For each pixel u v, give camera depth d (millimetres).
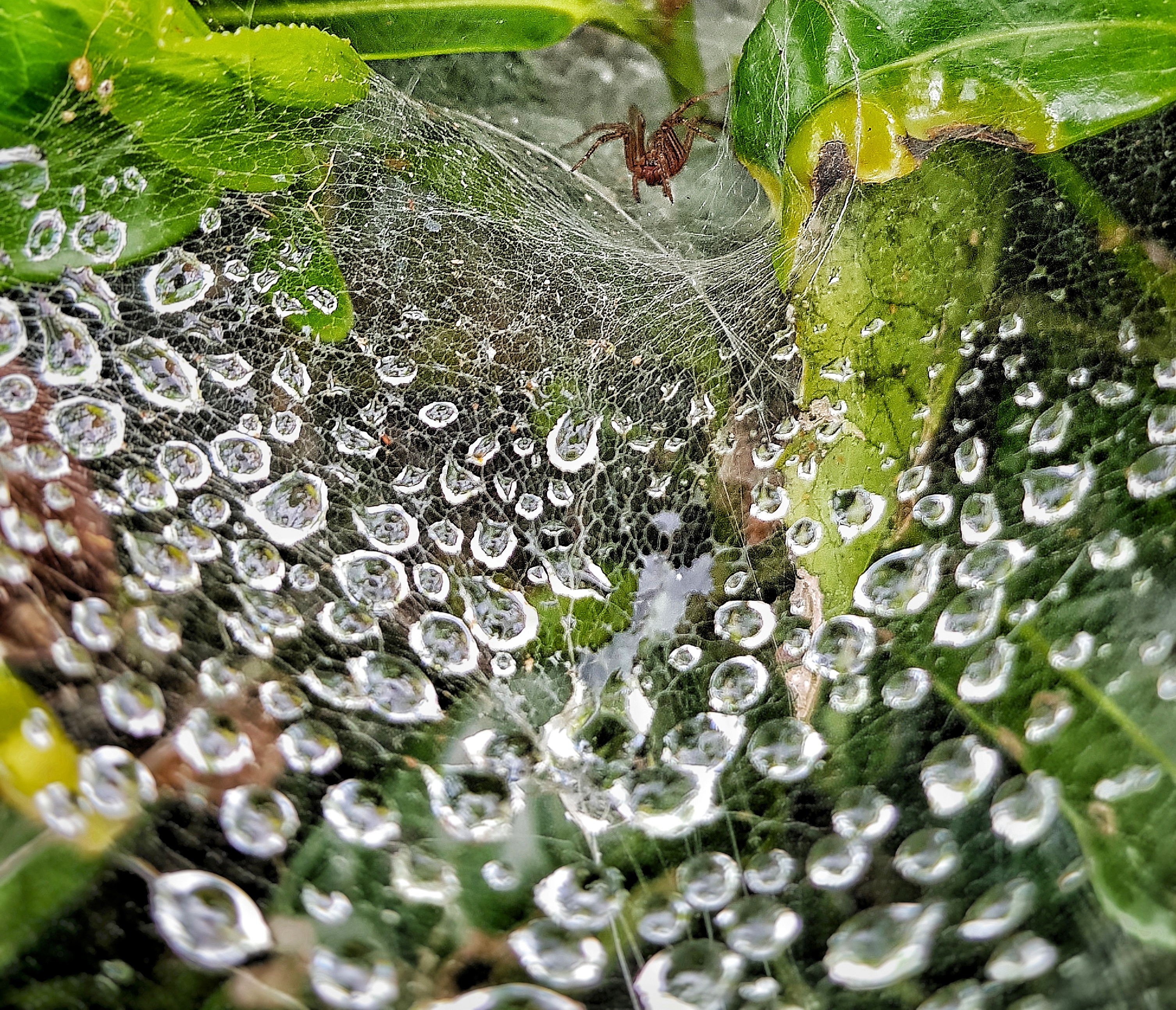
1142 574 282
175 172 296
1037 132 294
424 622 292
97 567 280
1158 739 274
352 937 270
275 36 298
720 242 319
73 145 292
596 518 300
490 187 314
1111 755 275
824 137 299
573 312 310
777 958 270
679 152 319
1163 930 267
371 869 275
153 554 283
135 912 267
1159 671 276
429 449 301
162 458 290
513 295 310
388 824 278
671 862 278
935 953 268
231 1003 266
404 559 294
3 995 264
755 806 281
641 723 289
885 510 294
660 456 303
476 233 312
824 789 281
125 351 293
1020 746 278
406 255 308
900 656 287
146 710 275
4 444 281
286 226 301
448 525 297
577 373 307
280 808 275
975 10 292
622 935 272
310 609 288
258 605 286
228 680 280
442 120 313
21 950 265
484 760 284
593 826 281
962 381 296
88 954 265
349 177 306
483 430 303
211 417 295
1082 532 286
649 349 308
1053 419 292
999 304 297
